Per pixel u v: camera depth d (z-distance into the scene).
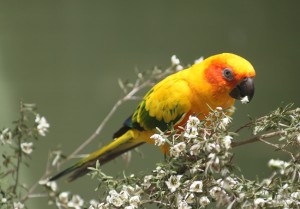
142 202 3.49
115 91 10.94
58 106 10.69
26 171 9.26
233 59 4.67
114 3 12.23
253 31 12.10
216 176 3.64
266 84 11.16
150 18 12.18
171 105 4.79
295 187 3.30
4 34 11.71
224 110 3.64
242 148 9.24
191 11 12.32
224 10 12.31
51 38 11.78
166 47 11.86
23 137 4.36
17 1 11.98
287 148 3.94
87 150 10.16
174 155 3.47
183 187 3.42
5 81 10.98
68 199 4.48
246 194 3.26
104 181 3.59
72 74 11.22
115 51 11.73
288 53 11.70
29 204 8.53
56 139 10.16
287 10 12.29
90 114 10.61
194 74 4.77
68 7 12.09
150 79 5.29
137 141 5.14
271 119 3.58
